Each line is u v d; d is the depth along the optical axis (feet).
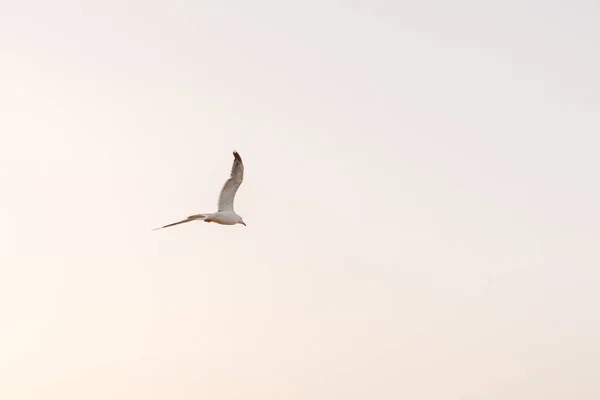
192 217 124.67
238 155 126.52
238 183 127.24
